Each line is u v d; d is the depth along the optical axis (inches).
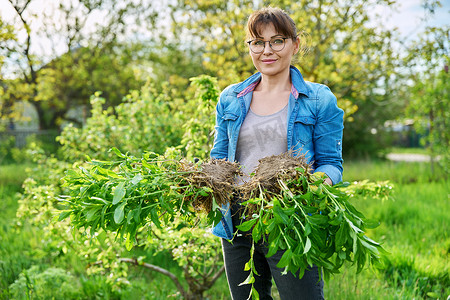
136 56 623.8
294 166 69.2
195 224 77.2
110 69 612.1
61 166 176.2
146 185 66.6
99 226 64.5
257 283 83.7
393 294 135.9
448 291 136.9
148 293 148.6
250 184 69.5
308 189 64.9
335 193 65.1
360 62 282.4
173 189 68.4
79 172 70.9
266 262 84.3
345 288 137.6
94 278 157.5
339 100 264.2
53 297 136.2
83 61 598.2
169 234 126.7
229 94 86.7
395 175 389.7
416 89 383.2
